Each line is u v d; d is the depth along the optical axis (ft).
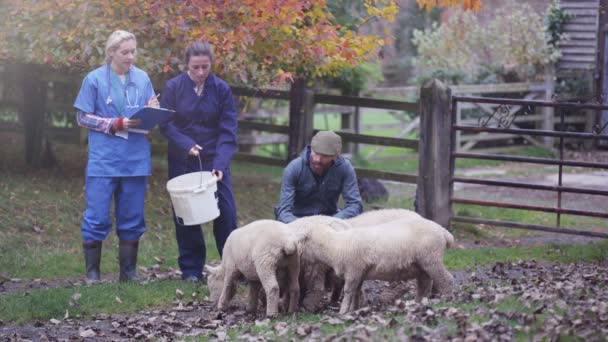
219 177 26.20
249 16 34.17
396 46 97.50
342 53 36.37
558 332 17.38
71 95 55.36
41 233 34.32
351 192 24.72
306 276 22.41
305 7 35.14
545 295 20.39
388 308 21.26
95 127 25.77
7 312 23.39
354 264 21.20
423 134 36.40
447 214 36.81
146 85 26.53
